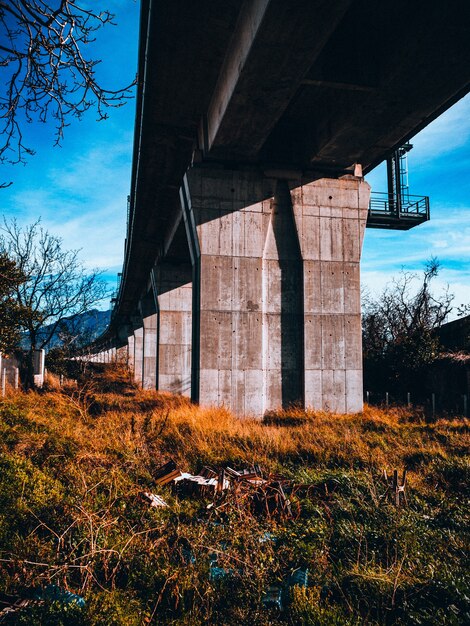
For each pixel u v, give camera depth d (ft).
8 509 21.83
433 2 39.91
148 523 21.54
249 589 16.42
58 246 94.58
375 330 119.85
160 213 94.53
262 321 65.46
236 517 22.58
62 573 16.56
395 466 35.65
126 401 77.92
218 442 41.39
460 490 30.35
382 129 56.80
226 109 50.24
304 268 66.90
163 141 66.08
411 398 88.02
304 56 41.68
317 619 14.69
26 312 77.82
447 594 16.39
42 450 31.89
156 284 125.80
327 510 24.49
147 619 15.01
